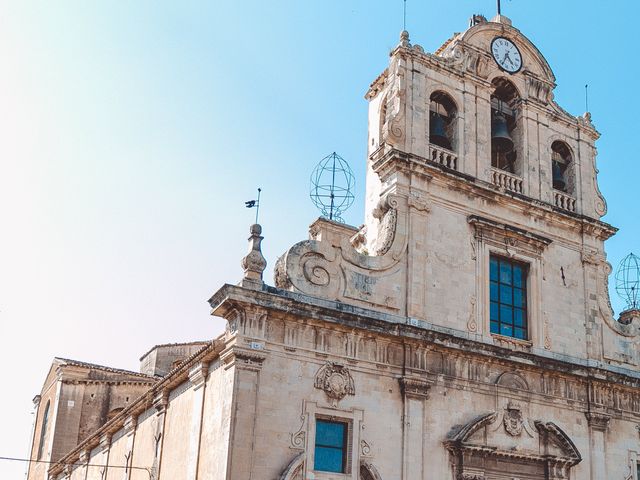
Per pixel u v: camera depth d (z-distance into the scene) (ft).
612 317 120.78
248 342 87.25
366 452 91.56
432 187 109.19
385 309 99.81
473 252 109.70
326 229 98.68
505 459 100.89
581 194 124.57
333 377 92.02
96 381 190.08
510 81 124.16
